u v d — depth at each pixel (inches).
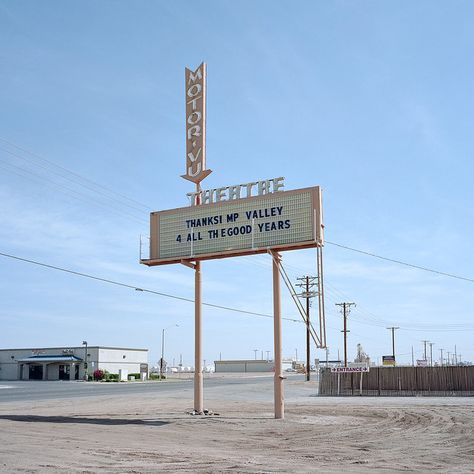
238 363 6491.1
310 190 991.0
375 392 1809.8
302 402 1466.5
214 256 1057.5
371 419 1001.5
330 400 1555.1
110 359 3880.4
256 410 1192.2
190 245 1069.8
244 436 766.5
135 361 4104.3
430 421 966.4
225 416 1047.0
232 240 1037.8
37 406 1302.9
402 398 1641.2
